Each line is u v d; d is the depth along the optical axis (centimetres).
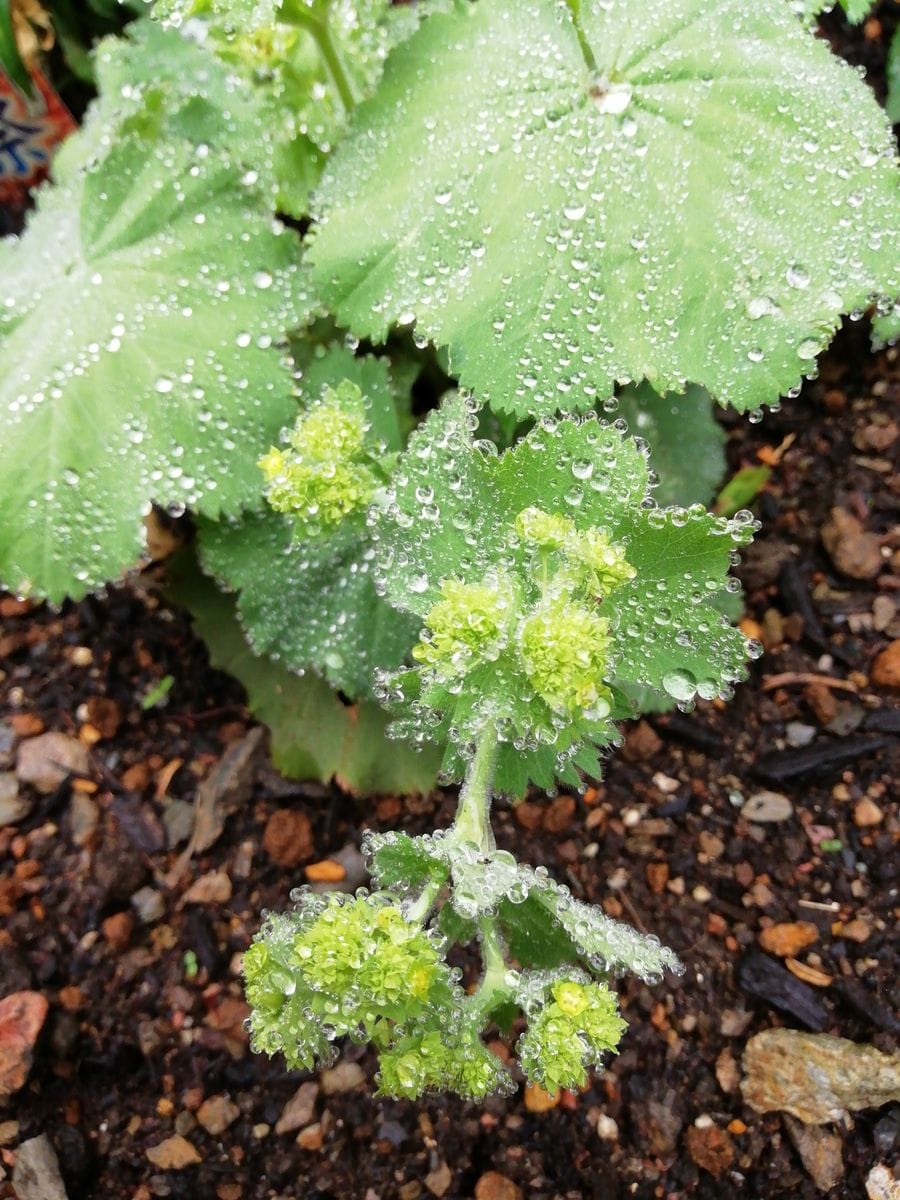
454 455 16
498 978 15
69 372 20
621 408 23
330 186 19
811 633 24
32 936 22
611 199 18
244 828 23
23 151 28
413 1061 13
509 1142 20
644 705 22
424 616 16
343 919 13
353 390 17
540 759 16
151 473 20
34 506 20
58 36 27
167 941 22
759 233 18
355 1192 20
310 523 17
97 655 25
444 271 18
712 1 18
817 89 18
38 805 23
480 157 18
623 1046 21
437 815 23
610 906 22
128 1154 20
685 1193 20
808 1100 19
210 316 20
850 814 22
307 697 23
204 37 20
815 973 21
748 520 15
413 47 19
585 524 15
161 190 21
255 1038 14
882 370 26
